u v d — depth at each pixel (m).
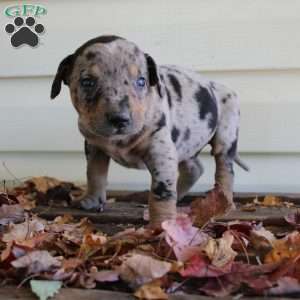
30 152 1.12
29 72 1.10
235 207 0.87
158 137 0.74
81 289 0.52
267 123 1.06
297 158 1.06
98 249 0.59
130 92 0.68
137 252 0.58
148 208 0.79
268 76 1.05
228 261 0.55
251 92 1.06
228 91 0.91
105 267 0.56
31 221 0.72
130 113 0.66
